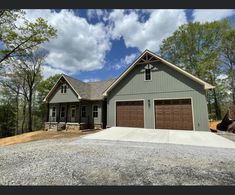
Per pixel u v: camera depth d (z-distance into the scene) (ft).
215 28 83.92
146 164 16.33
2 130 102.83
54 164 16.60
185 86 41.27
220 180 12.78
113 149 22.57
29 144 30.50
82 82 70.33
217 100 93.66
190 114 39.93
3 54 47.50
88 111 62.13
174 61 93.76
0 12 43.06
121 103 48.29
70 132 52.26
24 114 110.01
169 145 25.18
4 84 81.97
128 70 47.67
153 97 44.47
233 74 84.79
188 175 13.70
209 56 84.33
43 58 82.48
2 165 16.69
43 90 113.50
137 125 45.29
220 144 25.63
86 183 12.48
